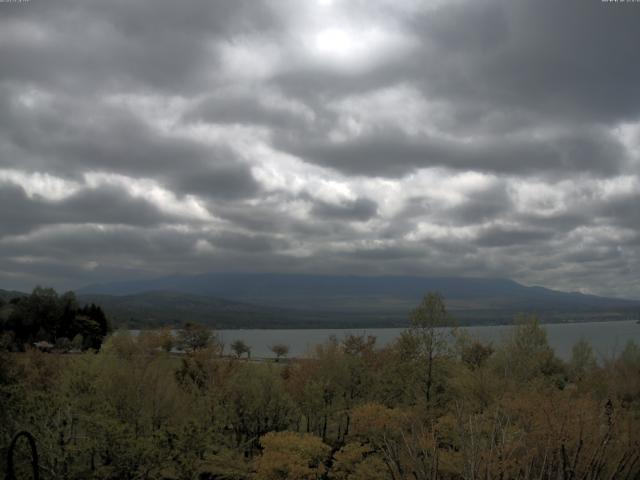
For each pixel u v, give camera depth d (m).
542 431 9.71
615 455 9.22
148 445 22.03
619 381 22.80
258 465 24.11
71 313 101.69
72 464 21.88
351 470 22.95
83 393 26.55
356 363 35.03
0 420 20.81
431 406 28.38
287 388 36.22
